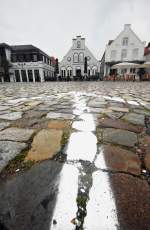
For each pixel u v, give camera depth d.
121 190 1.14
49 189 1.16
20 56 31.84
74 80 30.17
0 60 30.17
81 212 0.98
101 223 0.91
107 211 0.98
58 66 36.84
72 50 35.69
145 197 1.08
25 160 1.52
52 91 8.80
